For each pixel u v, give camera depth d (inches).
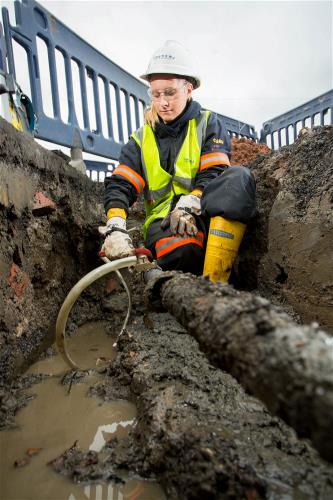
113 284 110.9
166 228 89.4
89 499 41.7
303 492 35.8
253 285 91.9
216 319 33.7
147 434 47.3
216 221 81.6
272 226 83.7
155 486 43.0
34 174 86.3
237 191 80.3
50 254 93.5
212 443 41.8
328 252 67.5
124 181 94.8
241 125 245.9
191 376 57.5
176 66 86.3
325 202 69.6
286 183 81.7
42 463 47.1
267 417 47.2
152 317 84.9
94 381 68.4
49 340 85.4
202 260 90.0
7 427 54.4
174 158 94.9
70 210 102.4
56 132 143.5
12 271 69.8
